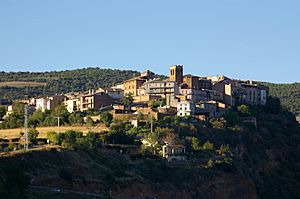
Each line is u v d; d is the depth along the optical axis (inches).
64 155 7514.8
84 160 7711.6
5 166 6284.5
